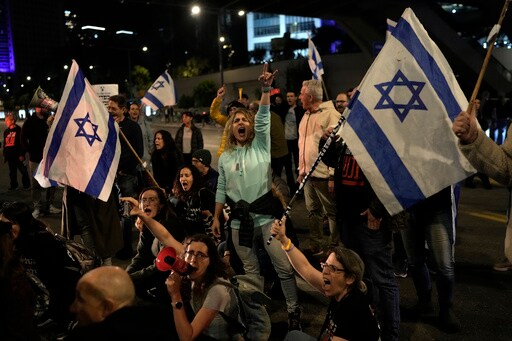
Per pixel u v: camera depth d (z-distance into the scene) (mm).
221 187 4484
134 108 9016
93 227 5410
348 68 44062
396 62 3451
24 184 12195
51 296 4211
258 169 4254
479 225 7691
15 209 4105
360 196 3820
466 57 35438
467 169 3311
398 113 3400
